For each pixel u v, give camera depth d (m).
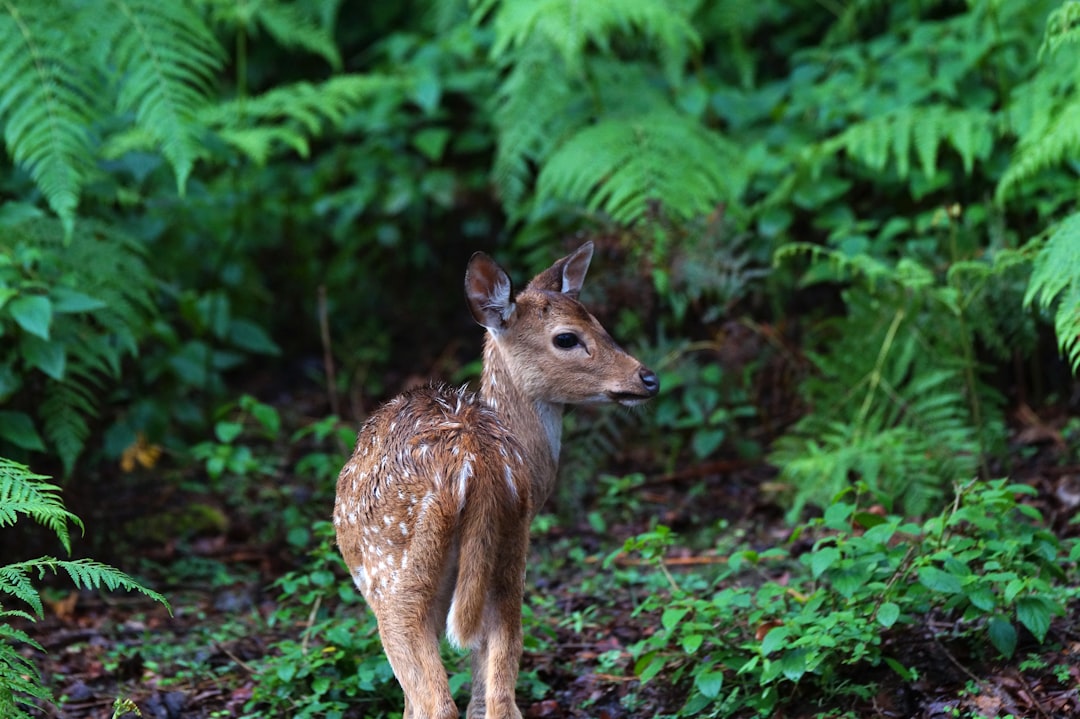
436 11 15.04
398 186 14.05
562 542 10.46
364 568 6.96
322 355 14.45
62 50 10.53
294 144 12.52
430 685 6.50
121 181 11.41
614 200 11.42
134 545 10.45
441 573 6.63
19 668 6.46
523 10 12.05
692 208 11.47
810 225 12.45
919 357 10.50
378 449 6.99
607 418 10.91
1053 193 11.37
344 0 16.08
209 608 9.59
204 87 11.12
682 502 10.97
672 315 11.95
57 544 9.91
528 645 7.98
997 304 10.49
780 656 7.29
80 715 7.77
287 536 10.50
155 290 10.82
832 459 9.93
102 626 9.17
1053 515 9.25
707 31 13.89
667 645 7.88
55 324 9.61
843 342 10.66
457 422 6.77
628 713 7.48
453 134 14.52
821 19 14.58
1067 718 6.59
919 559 7.23
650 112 12.50
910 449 10.00
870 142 11.44
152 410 11.10
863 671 7.26
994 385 11.49
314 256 14.69
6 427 9.30
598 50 13.91
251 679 8.26
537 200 12.34
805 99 12.71
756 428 11.80
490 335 7.84
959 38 12.74
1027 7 12.29
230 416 12.77
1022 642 7.34
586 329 7.66
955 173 12.09
